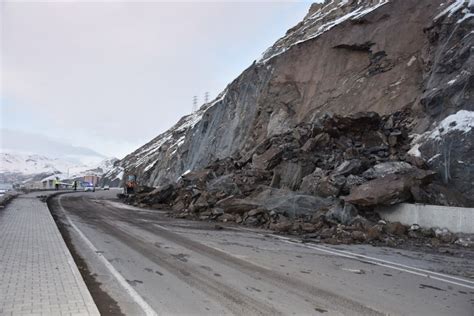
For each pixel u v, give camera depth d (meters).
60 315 4.30
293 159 20.89
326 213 14.98
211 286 6.16
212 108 49.91
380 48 26.14
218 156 38.97
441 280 7.35
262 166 22.33
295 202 16.30
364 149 19.53
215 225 15.20
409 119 20.97
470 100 17.11
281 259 8.70
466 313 5.36
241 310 5.06
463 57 18.56
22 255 7.36
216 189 21.38
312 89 29.56
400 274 7.73
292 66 32.22
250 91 38.03
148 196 26.88
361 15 28.59
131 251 8.92
